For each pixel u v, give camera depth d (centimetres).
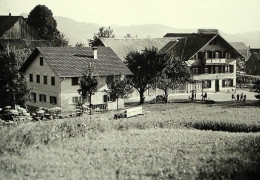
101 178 2408
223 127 4456
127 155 2944
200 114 5209
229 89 9288
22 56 6531
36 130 3488
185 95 8362
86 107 5347
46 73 6003
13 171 2556
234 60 9319
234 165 2597
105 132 3994
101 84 6097
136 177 2419
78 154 3005
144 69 6694
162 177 2423
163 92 8450
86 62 6156
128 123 4400
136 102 7144
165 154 2947
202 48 8900
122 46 8812
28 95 5425
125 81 5928
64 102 5797
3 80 5303
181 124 4575
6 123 3900
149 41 9412
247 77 11081
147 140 3503
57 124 3772
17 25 10238
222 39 9056
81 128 3859
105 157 2894
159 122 4559
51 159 2844
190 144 3300
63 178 2398
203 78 8975
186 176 2430
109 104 6172
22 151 3041
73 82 5866
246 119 4700
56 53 6103
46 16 11400
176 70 6919
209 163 2670
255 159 2731
